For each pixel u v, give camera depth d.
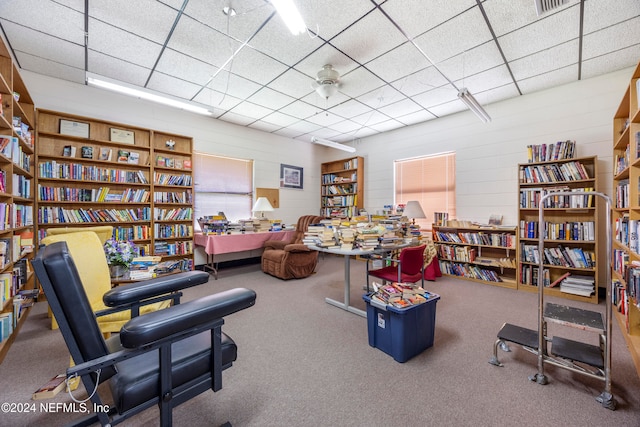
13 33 2.45
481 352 1.97
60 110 3.34
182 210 4.23
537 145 3.51
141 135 3.96
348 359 1.88
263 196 5.56
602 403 1.43
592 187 3.21
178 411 1.39
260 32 2.44
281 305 2.95
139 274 2.00
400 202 5.38
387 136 5.54
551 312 1.69
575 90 3.40
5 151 2.12
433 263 4.05
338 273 4.49
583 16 2.23
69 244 1.90
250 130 5.36
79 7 2.13
